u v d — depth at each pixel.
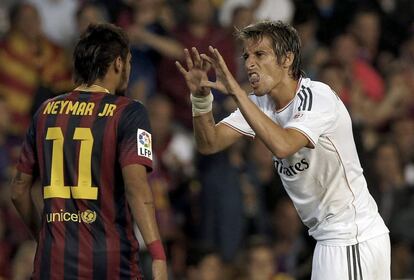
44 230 21.77
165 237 37.16
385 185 40.50
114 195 21.53
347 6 50.09
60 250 21.47
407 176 43.91
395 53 50.56
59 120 21.81
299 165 22.66
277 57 22.17
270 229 39.25
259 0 48.25
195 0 43.62
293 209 38.47
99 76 21.97
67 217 21.55
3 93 42.59
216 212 38.25
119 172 21.56
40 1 45.53
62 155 21.66
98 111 21.70
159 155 39.59
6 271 36.91
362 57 48.69
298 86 22.45
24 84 42.88
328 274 22.92
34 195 26.66
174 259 36.59
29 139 22.22
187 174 39.94
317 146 22.39
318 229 23.30
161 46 42.94
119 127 21.53
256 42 22.19
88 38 22.05
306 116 21.77
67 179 21.59
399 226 39.75
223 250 38.09
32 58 43.25
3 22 46.06
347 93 45.44
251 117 20.86
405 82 48.44
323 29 49.25
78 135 21.61
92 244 21.42
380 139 45.00
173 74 43.00
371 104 46.34
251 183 39.38
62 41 45.22
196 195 38.84
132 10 44.38
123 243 21.56
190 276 34.50
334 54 47.19
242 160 39.62
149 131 21.78
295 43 22.41
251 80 22.23
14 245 37.25
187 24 44.25
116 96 21.95
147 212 21.23
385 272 23.17
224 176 38.41
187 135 42.72
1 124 39.50
